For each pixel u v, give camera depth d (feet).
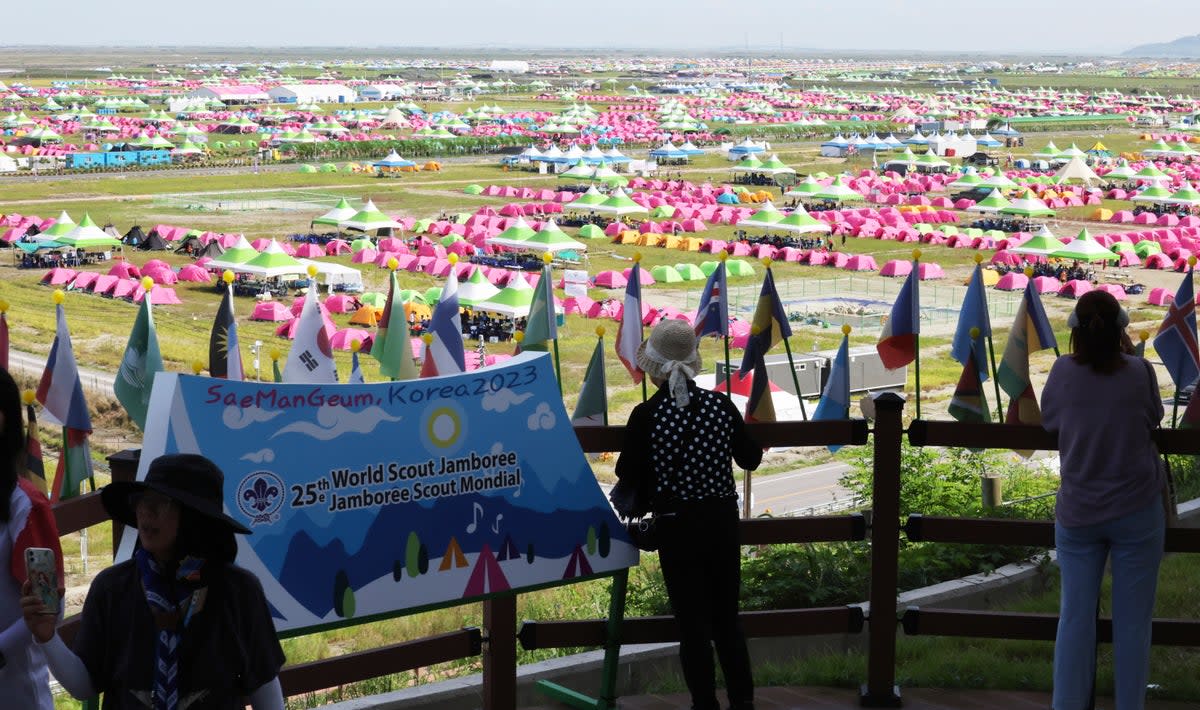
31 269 234.58
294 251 251.80
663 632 22.47
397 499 19.42
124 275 218.38
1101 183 408.87
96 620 14.01
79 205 317.42
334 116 611.88
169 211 313.53
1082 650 21.21
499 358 157.28
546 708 23.35
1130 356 21.26
